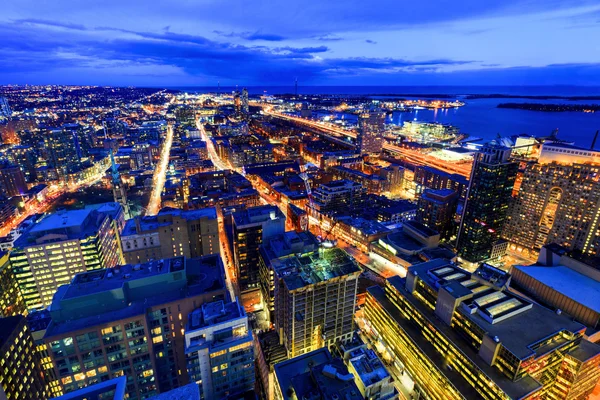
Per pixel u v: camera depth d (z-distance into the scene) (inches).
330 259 5575.8
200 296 4490.7
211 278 4891.7
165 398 2224.4
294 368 3914.9
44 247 6958.7
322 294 5167.3
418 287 6171.3
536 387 4281.5
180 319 4488.2
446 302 5393.7
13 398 3548.2
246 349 4128.9
